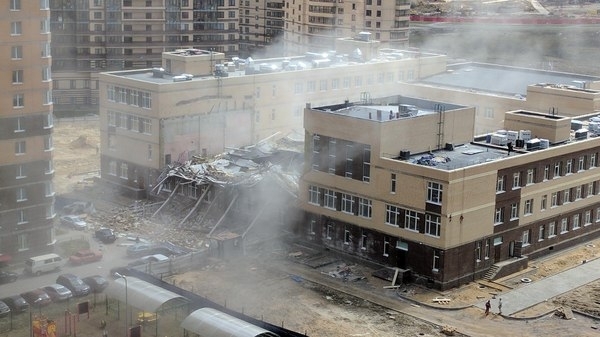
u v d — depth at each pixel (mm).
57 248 105812
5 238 99000
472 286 98812
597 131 120125
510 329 87375
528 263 107125
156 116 126500
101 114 135125
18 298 86938
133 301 82625
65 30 195625
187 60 136750
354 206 104938
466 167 96500
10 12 95125
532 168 105938
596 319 90375
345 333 85125
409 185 98500
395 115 106562
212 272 100500
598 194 118250
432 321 88812
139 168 131000
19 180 98875
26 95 97875
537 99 139000
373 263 103500
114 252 106312
